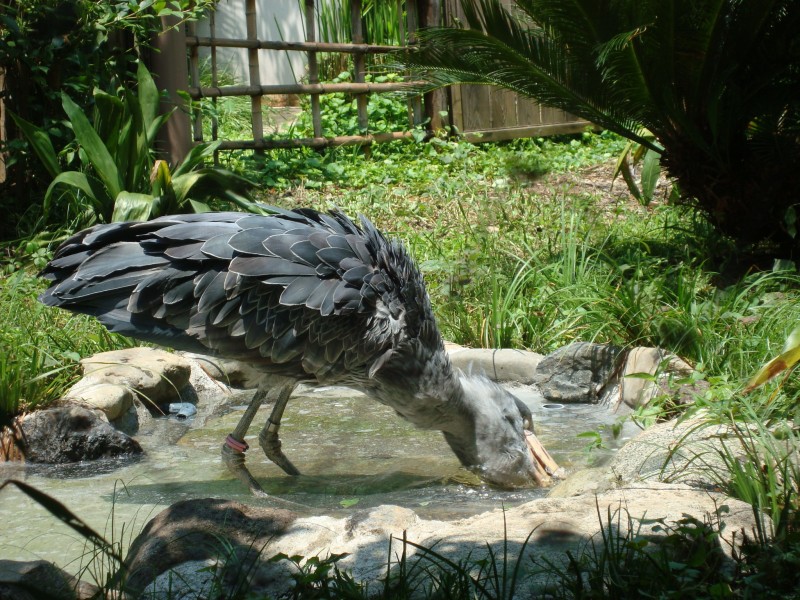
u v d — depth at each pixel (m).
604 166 13.19
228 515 3.94
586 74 8.73
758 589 3.12
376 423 6.54
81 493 5.16
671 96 8.26
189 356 7.46
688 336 6.66
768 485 4.18
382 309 5.23
